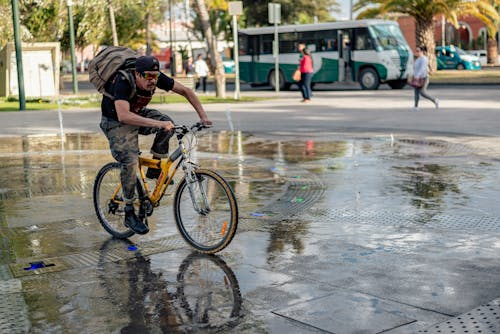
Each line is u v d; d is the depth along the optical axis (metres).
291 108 21.86
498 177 9.30
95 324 4.41
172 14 60.09
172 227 6.98
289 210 7.57
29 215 7.70
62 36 38.62
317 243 6.21
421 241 6.20
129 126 6.23
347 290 4.93
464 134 13.95
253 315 4.50
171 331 4.28
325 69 36.25
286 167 10.52
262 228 6.80
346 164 10.67
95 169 10.73
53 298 4.93
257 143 13.42
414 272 5.31
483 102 21.98
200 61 33.22
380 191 8.52
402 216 7.17
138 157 6.33
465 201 7.85
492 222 6.85
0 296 4.99
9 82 29.92
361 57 34.84
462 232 6.48
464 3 42.97
